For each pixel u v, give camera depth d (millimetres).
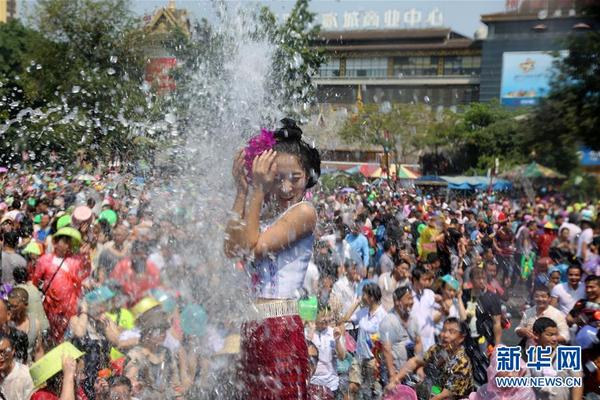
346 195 16125
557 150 38125
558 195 38562
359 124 21141
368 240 9812
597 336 5121
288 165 2707
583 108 30766
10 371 4129
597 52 29359
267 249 2623
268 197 2756
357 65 66000
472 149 42875
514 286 11055
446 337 5324
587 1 30078
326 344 5281
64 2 24219
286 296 2691
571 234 12570
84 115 14508
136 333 4484
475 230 12953
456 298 6105
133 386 4277
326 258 7043
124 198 10102
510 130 41219
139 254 5352
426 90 64125
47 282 5484
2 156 14602
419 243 10148
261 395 2686
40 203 10609
